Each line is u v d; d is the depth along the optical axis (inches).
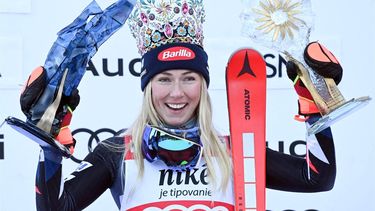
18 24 228.4
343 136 235.1
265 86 173.9
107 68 232.4
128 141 174.9
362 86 234.5
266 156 175.9
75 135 231.9
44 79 154.8
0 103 227.9
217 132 177.9
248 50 174.9
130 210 169.6
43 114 153.6
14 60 228.2
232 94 173.9
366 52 234.4
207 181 170.4
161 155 168.7
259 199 167.8
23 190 230.5
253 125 172.2
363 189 236.1
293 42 165.2
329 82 161.2
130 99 233.3
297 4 165.8
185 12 176.2
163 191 169.8
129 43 232.7
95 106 232.2
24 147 230.1
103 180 171.9
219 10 233.6
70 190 166.4
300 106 165.9
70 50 157.5
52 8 229.9
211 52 233.6
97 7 161.2
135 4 167.9
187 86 171.5
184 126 174.7
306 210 236.7
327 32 234.4
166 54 171.5
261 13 166.4
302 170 174.4
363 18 234.2
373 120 235.1
